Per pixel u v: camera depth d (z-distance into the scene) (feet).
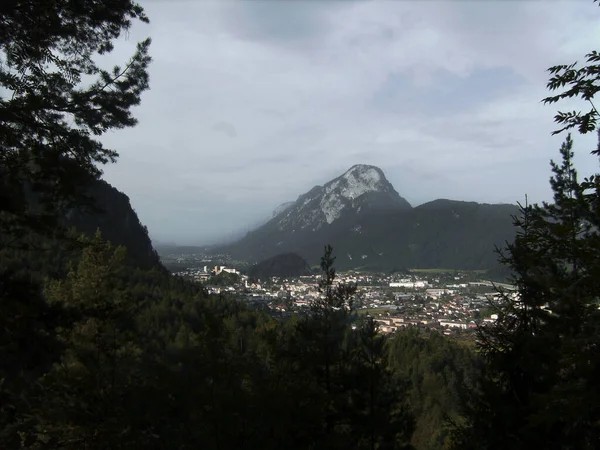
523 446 25.91
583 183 17.71
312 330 43.11
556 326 21.94
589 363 15.60
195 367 30.91
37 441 30.42
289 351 43.11
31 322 21.88
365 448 41.37
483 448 29.81
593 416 19.36
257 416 30.30
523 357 27.73
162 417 30.48
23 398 28.55
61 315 23.62
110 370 35.42
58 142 23.81
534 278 21.40
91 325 37.52
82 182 23.03
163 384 30.53
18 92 22.85
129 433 29.50
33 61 23.54
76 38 25.46
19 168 21.57
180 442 29.35
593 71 16.31
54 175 22.29
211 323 33.06
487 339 31.19
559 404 16.26
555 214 26.02
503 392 29.50
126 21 26.76
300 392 33.81
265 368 40.65
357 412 42.01
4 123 21.16
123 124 27.22
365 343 44.39
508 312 30.45
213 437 29.53
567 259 18.58
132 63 27.61
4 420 28.17
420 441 91.66
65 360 35.27
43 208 22.52
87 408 32.07
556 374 25.07
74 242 25.70
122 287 43.98
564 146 28.09
